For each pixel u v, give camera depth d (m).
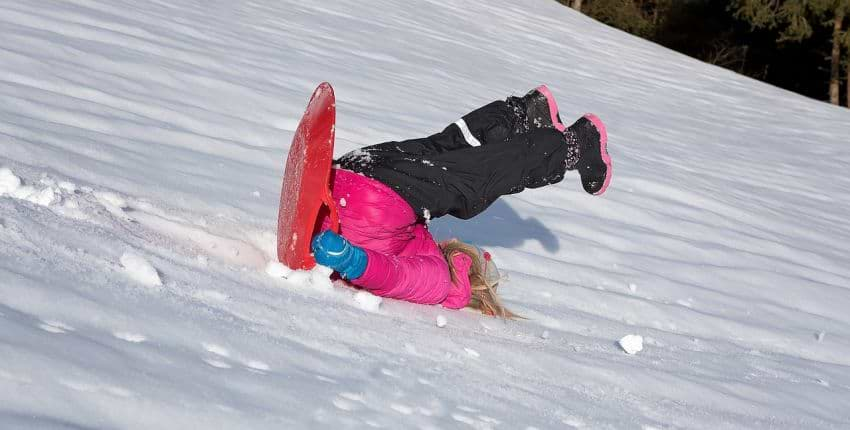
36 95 4.82
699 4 32.47
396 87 8.70
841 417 3.62
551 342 3.60
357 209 3.34
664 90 14.52
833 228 8.06
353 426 2.10
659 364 3.71
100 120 4.74
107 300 2.33
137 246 2.92
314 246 3.18
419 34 12.84
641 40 19.34
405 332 3.06
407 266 3.38
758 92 16.28
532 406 2.70
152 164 4.29
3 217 2.68
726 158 10.37
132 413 1.81
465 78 10.66
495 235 5.28
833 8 26.64
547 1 20.80
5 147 3.65
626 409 3.00
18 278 2.24
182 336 2.29
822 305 5.58
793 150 11.93
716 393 3.47
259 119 6.05
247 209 4.07
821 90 31.58
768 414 3.41
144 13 8.08
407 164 3.43
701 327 4.65
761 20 27.20
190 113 5.57
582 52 15.84
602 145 3.73
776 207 8.38
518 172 3.56
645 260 5.58
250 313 2.68
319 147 3.06
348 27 11.45
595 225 6.05
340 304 3.13
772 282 5.75
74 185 3.37
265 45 8.59
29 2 6.96
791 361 4.39
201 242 3.31
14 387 1.74
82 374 1.87
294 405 2.10
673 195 7.66
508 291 4.30
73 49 6.05
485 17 16.39
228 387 2.07
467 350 3.08
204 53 7.32
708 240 6.50
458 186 3.47
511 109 3.67
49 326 2.06
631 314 4.54
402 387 2.48
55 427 1.64
